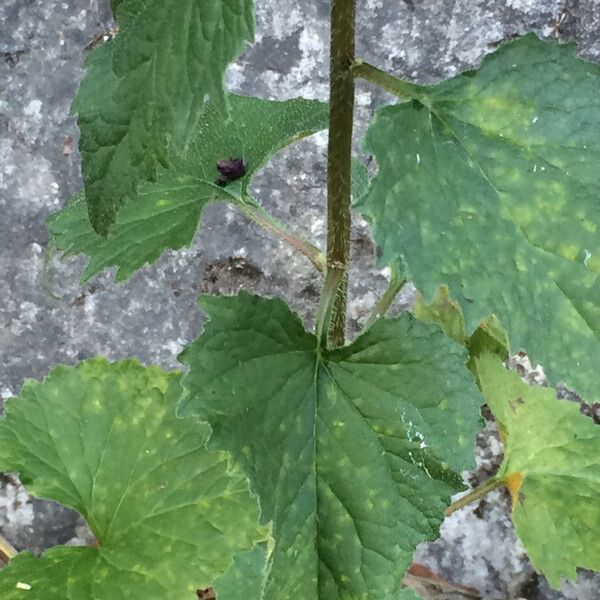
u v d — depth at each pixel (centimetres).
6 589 32
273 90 41
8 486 43
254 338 23
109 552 34
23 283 42
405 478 23
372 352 24
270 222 31
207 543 33
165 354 42
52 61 41
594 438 36
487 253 21
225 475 35
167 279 42
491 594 42
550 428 36
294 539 23
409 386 24
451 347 24
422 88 22
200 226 41
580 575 41
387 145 21
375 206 21
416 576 42
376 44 40
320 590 23
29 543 43
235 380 23
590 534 35
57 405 36
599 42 39
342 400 24
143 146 19
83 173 19
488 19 40
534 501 36
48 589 33
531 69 22
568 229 21
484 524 42
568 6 39
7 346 42
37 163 41
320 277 41
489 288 21
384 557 23
